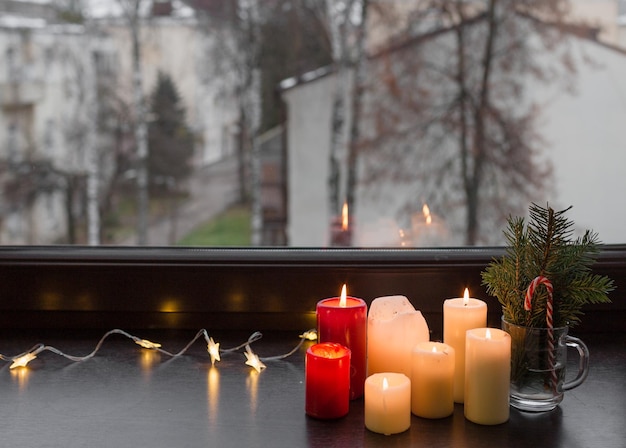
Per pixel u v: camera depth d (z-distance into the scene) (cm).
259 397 73
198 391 75
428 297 97
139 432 64
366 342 77
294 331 98
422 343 70
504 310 72
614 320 96
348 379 69
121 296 99
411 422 67
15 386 77
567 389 70
